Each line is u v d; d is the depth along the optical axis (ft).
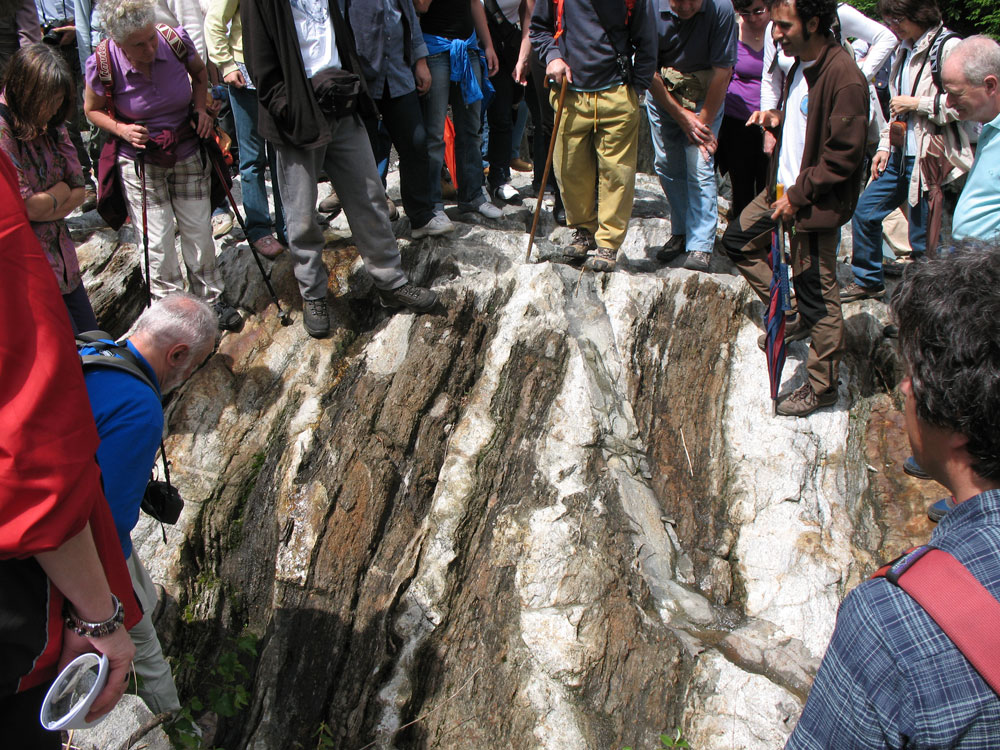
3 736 5.42
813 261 12.53
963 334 3.80
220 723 10.99
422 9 14.92
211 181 13.70
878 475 13.43
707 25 13.82
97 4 11.71
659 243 17.03
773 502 12.88
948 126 13.24
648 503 12.71
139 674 9.38
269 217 15.30
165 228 13.23
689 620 11.55
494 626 11.41
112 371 7.46
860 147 11.32
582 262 15.55
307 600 11.73
